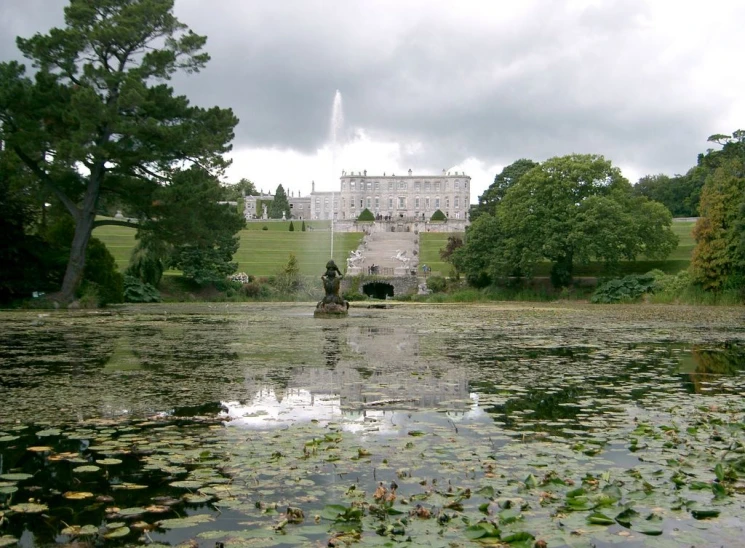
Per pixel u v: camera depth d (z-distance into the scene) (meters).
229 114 40.09
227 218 40.12
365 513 5.35
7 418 8.73
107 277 43.34
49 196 38.78
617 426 8.30
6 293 37.34
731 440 7.59
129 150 36.88
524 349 16.98
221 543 4.75
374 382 11.49
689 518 5.28
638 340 19.66
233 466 6.58
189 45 38.34
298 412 9.06
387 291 72.25
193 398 10.02
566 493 5.79
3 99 34.19
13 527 5.09
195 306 43.56
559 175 59.25
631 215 59.28
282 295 61.09
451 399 10.00
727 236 45.78
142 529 5.04
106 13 38.69
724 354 15.94
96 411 9.13
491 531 4.87
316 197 185.38
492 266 59.81
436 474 6.36
